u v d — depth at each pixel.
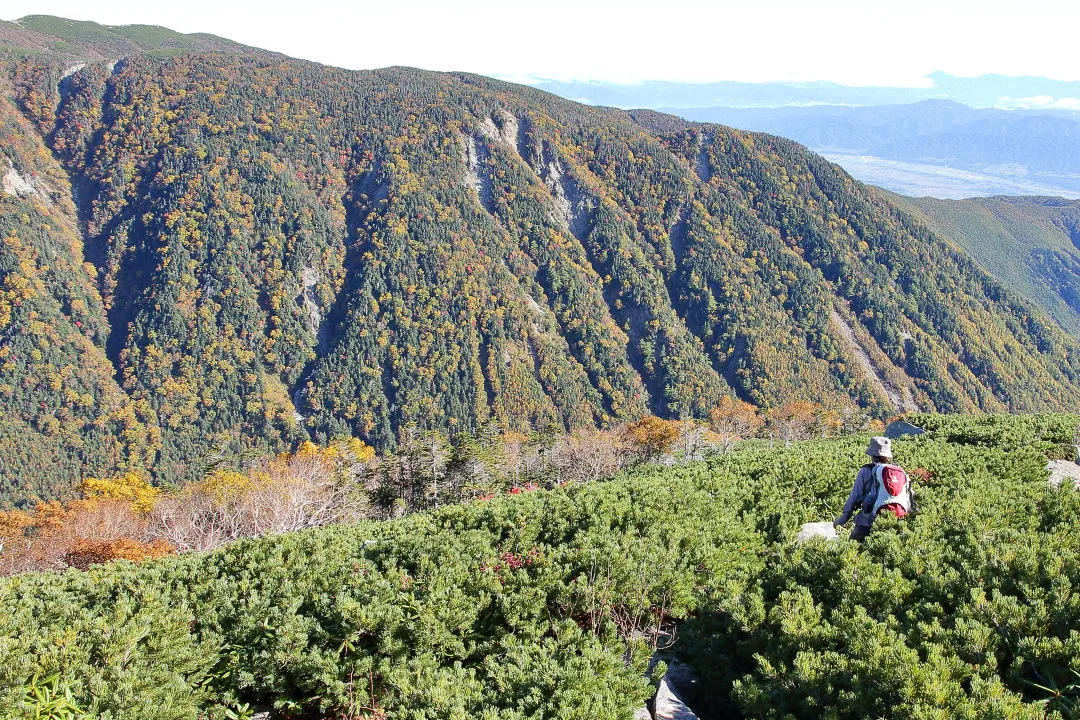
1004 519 7.75
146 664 6.19
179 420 193.88
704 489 11.72
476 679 6.18
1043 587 5.64
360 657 6.34
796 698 4.90
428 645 6.41
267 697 6.62
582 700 4.92
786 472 12.70
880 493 7.98
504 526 9.73
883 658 4.71
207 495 59.62
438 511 12.34
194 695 6.09
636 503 9.87
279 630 6.46
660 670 5.79
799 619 5.59
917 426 22.91
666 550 7.94
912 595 6.00
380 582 7.28
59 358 198.38
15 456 168.88
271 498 57.94
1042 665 4.65
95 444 180.75
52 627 7.14
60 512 56.50
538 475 74.31
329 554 9.74
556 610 7.17
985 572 5.89
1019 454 13.29
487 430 76.44
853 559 6.48
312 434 197.75
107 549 46.59
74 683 5.66
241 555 10.22
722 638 6.07
